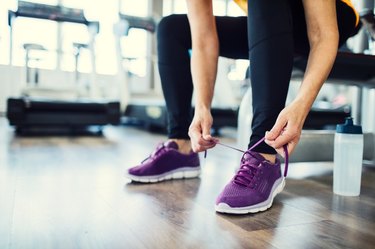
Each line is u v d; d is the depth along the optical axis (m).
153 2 6.90
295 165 1.77
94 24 4.10
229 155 2.07
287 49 0.92
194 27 1.11
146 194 1.08
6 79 5.34
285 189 1.23
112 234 0.74
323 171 1.61
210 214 0.89
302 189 1.23
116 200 1.01
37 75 5.12
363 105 1.84
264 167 0.95
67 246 0.67
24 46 4.53
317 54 0.87
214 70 1.11
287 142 0.81
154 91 5.61
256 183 0.93
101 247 0.67
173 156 1.29
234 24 1.23
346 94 5.19
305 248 0.68
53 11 3.76
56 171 1.41
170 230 0.77
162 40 1.28
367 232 0.78
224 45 1.27
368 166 1.77
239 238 0.73
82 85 5.20
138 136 3.08
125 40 6.00
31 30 5.43
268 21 0.91
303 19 1.07
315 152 1.55
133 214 0.88
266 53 0.91
